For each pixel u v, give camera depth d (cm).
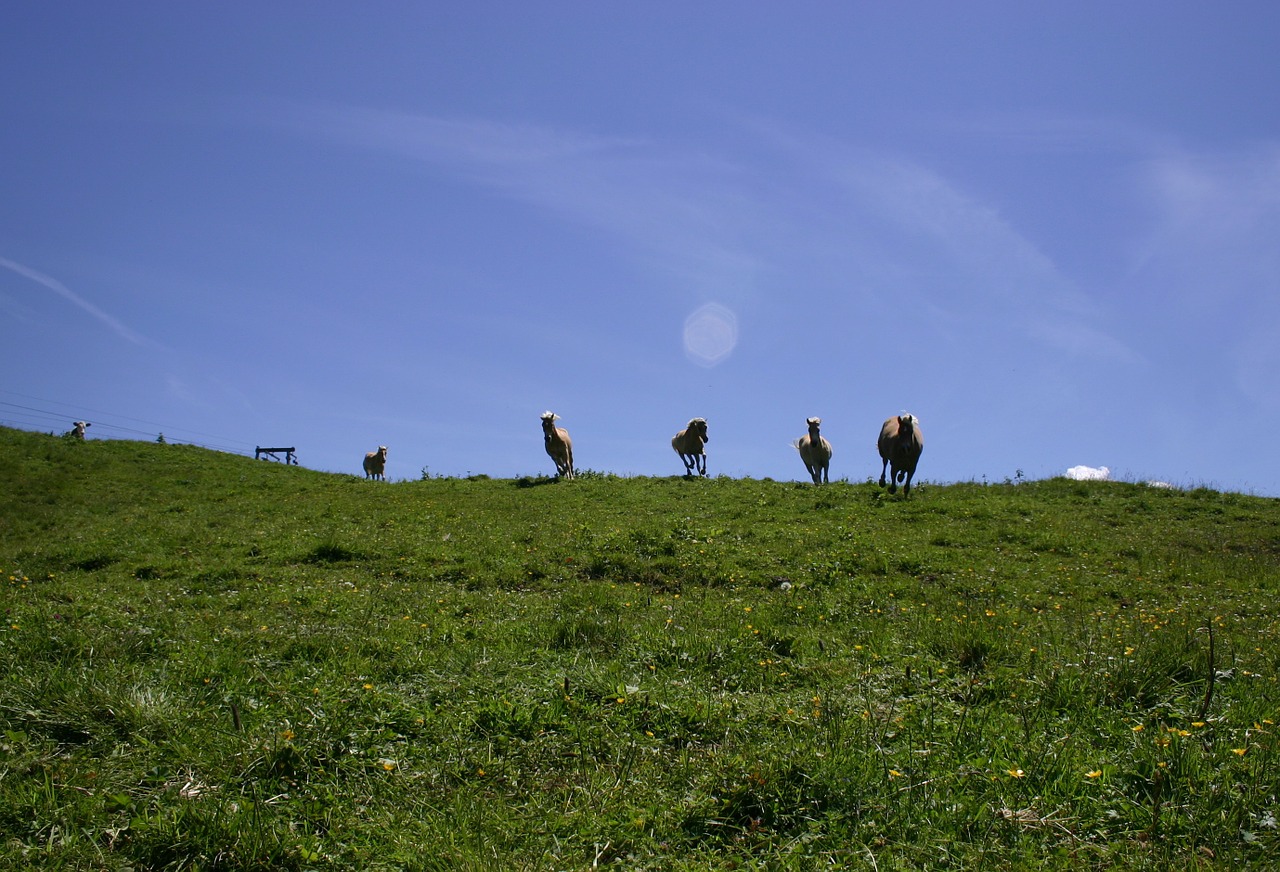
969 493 2208
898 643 941
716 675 830
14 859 481
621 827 534
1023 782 567
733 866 499
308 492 2594
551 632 977
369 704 709
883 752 615
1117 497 2172
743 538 1705
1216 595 1333
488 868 484
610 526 1834
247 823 520
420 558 1573
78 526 2048
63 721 637
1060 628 1053
